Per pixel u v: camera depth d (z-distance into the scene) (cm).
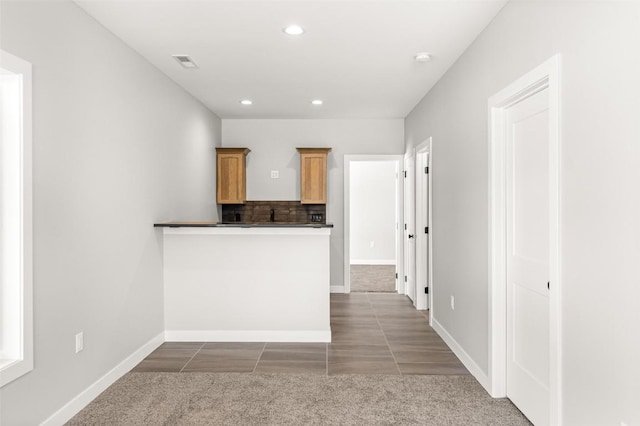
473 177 340
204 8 286
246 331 426
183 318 427
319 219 661
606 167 177
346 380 330
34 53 242
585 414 194
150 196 394
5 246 231
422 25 312
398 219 664
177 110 467
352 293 661
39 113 246
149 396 302
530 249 262
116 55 332
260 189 661
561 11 209
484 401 294
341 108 585
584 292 194
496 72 292
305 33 328
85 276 290
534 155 255
